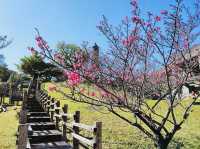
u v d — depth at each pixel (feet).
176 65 12.80
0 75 102.37
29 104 32.01
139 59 12.02
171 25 11.91
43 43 10.65
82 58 11.62
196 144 20.38
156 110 30.12
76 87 11.64
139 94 11.68
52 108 24.82
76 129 15.94
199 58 12.54
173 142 20.97
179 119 27.58
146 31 11.69
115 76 11.75
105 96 11.99
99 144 11.78
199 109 30.63
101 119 28.94
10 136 24.27
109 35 11.64
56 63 10.96
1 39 66.90
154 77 13.51
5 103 53.31
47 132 20.45
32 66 84.89
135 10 11.52
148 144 20.39
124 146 20.27
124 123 26.94
